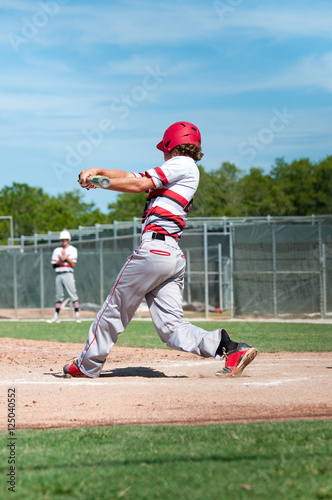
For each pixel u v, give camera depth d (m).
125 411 7.15
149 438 5.57
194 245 34.72
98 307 31.94
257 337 17.27
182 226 9.42
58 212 137.38
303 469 4.38
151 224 9.34
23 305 35.62
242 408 7.11
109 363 12.24
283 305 26.05
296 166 102.25
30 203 125.38
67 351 14.99
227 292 32.03
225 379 9.41
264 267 26.53
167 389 8.54
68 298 32.03
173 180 9.29
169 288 9.55
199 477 4.25
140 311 29.34
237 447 5.10
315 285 25.70
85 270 32.47
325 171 96.75
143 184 9.09
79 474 4.39
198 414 6.86
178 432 5.80
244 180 102.69
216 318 26.84
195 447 5.15
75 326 24.22
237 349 9.58
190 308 32.41
